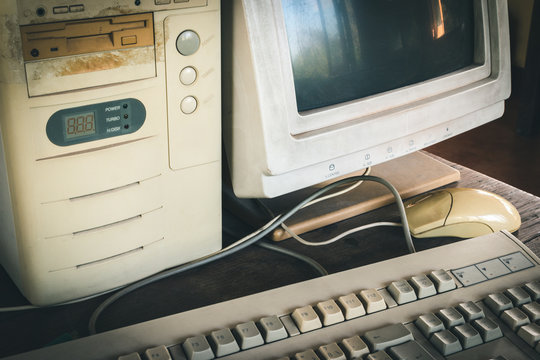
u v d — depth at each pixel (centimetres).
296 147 69
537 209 87
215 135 69
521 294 61
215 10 63
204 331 55
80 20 56
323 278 62
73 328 63
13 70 54
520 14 366
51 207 61
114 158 62
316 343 55
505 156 278
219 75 66
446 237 80
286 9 68
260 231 77
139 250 69
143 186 66
